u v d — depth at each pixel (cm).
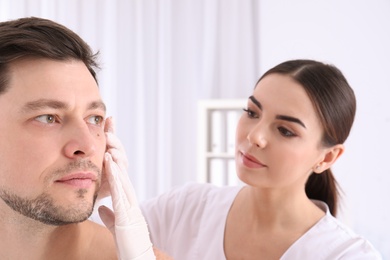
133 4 301
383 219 241
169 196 129
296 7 260
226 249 112
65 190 65
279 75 101
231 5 274
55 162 64
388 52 243
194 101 288
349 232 108
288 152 97
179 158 293
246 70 273
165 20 292
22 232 73
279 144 98
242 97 275
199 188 128
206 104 250
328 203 122
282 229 108
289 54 262
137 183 301
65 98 66
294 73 100
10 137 65
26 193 65
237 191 122
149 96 299
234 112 249
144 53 299
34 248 74
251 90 273
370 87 246
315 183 121
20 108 64
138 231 75
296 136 98
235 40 274
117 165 80
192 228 121
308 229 107
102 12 307
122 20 303
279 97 98
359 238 106
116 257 83
